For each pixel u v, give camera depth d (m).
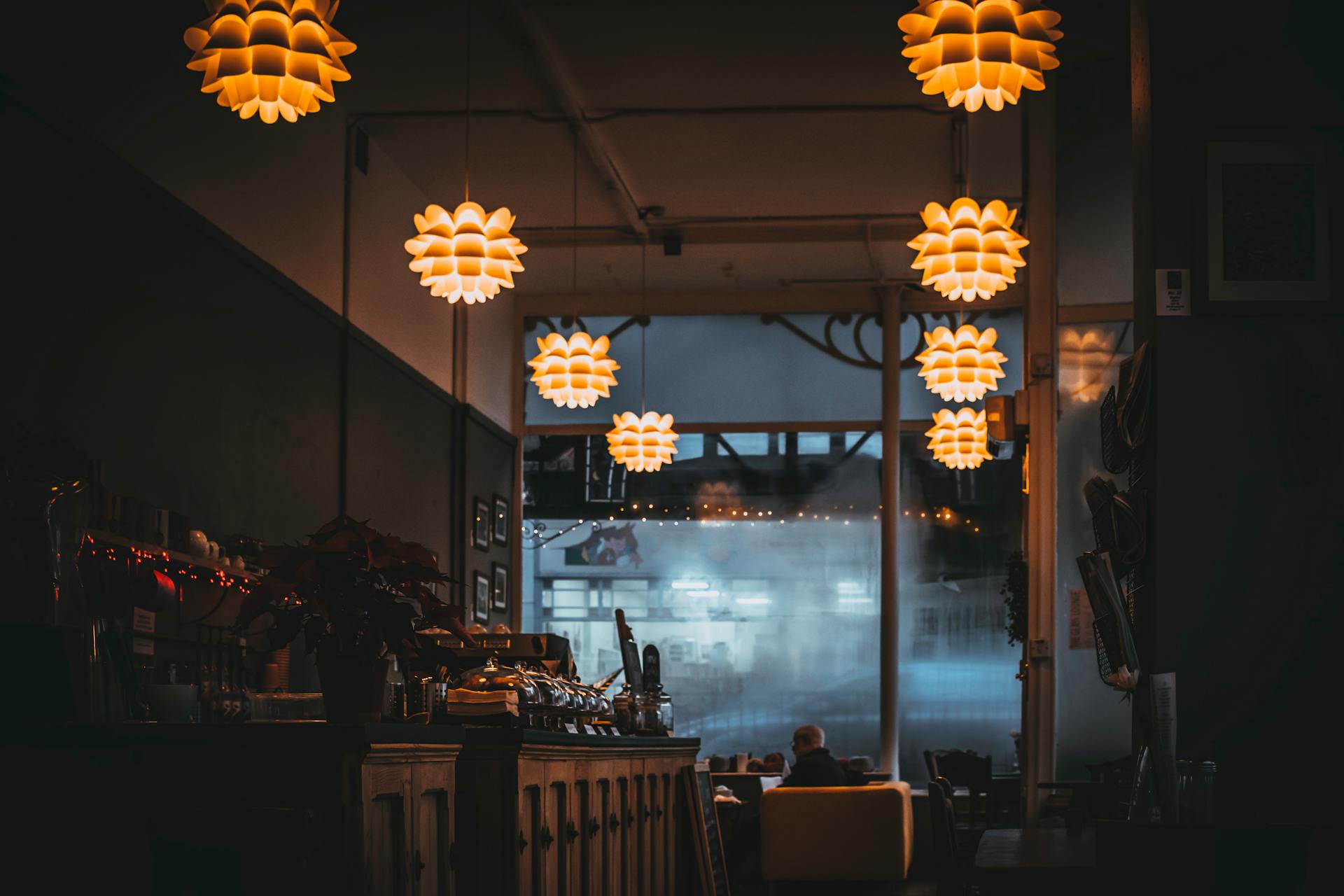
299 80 5.42
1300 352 4.07
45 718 3.70
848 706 14.51
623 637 7.15
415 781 3.54
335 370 9.97
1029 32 5.20
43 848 3.27
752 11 8.72
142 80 7.27
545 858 4.55
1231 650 3.95
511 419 14.83
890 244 13.25
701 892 7.38
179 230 7.61
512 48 9.27
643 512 14.95
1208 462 4.03
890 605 14.39
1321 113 4.18
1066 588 8.60
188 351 7.69
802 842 9.74
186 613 7.25
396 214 11.42
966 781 11.73
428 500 12.06
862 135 10.69
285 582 3.61
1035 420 8.99
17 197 6.03
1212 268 4.11
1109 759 8.44
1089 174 8.48
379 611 3.65
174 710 4.34
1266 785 3.89
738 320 15.05
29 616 3.83
